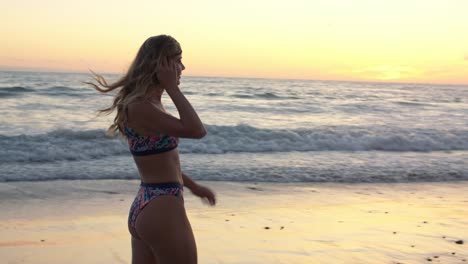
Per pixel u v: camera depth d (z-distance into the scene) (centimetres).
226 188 840
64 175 908
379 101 3584
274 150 1291
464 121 2222
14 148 1104
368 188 885
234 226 598
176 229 258
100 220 621
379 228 606
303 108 2636
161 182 260
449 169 1082
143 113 252
